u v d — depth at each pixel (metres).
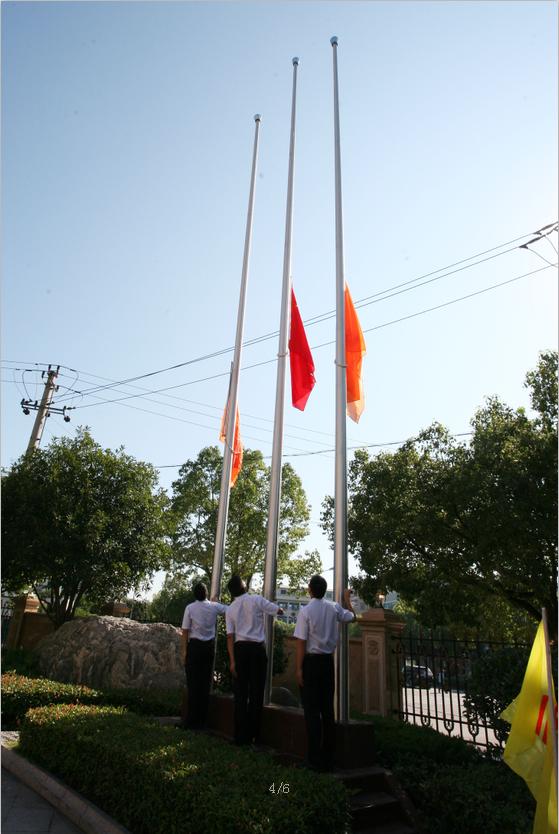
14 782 5.66
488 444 12.16
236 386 8.64
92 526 14.23
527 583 12.12
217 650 8.76
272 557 6.81
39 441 18.58
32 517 13.83
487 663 7.04
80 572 13.95
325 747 5.27
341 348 7.11
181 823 3.86
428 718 8.45
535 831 3.75
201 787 3.92
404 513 12.77
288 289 8.19
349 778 5.12
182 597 33.31
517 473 11.30
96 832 4.38
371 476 13.95
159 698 8.48
